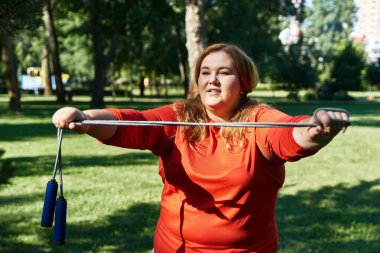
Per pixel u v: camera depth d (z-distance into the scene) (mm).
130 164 10977
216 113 2475
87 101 38781
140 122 2049
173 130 2488
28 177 9289
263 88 81125
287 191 8500
